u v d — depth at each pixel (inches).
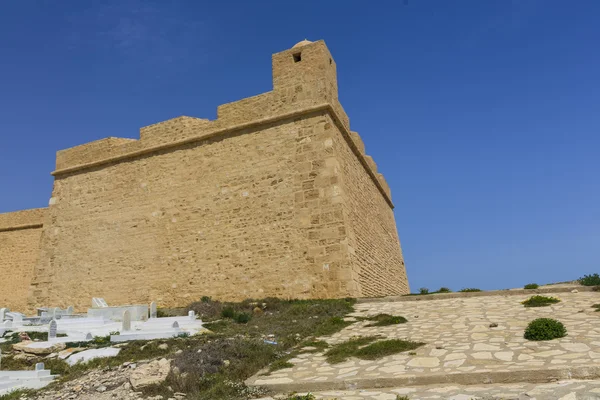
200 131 948.0
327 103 839.1
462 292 681.6
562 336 409.7
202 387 386.0
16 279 1275.8
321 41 886.4
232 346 467.5
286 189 836.6
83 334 595.5
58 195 1083.9
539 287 717.3
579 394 281.7
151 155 991.0
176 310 768.9
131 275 938.7
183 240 906.7
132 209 978.7
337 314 619.8
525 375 330.0
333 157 812.6
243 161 890.1
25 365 492.7
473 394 310.2
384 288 1023.0
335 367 406.0
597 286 610.5
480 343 422.3
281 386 370.3
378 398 325.7
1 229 1337.4
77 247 1018.7
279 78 900.0
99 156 1054.4
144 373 396.2
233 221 868.6
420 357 402.0
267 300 752.3
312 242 790.5
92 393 388.8
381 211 1159.6
